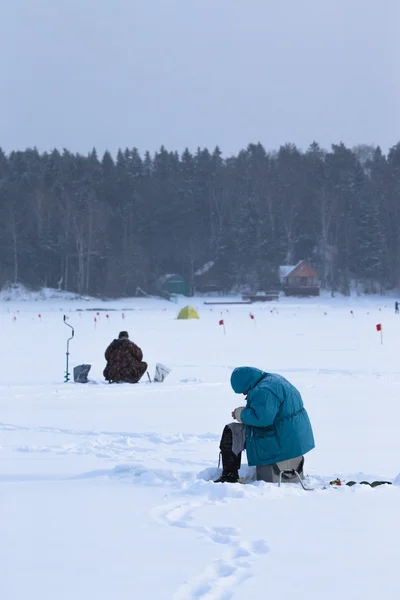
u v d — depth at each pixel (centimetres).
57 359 3378
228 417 1695
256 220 16800
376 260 15988
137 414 1738
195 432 1480
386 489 865
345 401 1920
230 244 16288
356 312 9975
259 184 18050
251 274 16112
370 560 580
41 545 630
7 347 4075
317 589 516
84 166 18988
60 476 1004
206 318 8369
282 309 11519
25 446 1295
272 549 611
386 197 17762
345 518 716
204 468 1081
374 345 4097
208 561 582
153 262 16675
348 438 1373
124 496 835
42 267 15538
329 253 16638
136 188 18638
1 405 1898
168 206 17475
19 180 17800
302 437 942
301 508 762
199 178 18712
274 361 3234
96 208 16312
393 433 1431
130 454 1215
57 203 16412
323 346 4059
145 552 607
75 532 672
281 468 934
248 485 878
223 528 679
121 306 13038
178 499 818
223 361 3262
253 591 512
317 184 18375
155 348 4034
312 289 15262
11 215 15400
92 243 15500
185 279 16475
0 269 15000
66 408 1842
